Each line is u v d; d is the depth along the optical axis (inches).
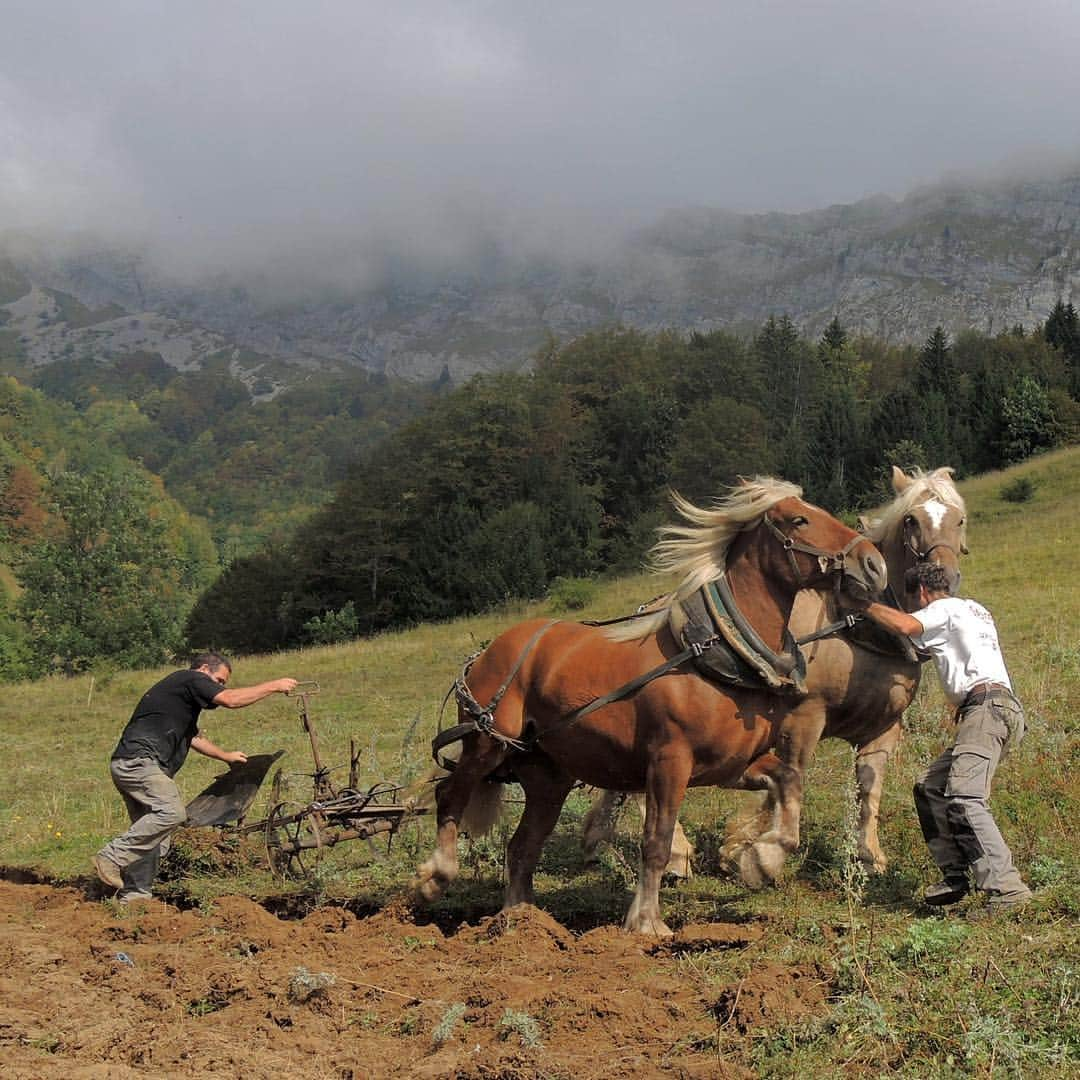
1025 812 311.6
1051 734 378.9
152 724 319.3
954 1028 190.1
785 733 294.5
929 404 2240.4
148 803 314.0
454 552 2105.1
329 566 2299.5
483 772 288.5
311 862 354.3
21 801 506.0
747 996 205.0
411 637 1344.7
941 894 254.1
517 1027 199.6
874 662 296.5
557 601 1385.3
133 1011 219.9
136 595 1657.2
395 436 2787.9
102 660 1568.7
